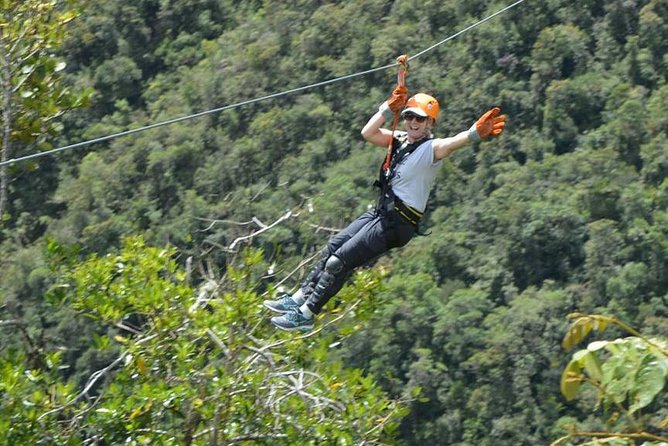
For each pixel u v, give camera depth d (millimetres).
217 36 144125
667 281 104875
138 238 31328
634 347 15836
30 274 94000
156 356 29641
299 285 30453
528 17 132875
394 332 101438
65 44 141875
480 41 130875
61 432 28250
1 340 59438
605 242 108750
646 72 128000
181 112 128375
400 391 99000
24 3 34625
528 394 97000
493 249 113312
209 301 28719
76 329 82750
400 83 24219
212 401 28047
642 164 118000
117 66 139875
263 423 28359
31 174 120438
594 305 105625
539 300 104562
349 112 124688
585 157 118250
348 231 23984
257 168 117625
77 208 113188
